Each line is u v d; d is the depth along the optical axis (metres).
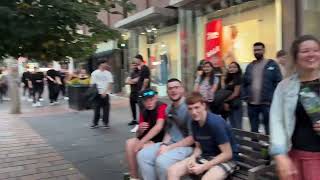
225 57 11.77
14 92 14.46
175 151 4.30
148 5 16.17
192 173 3.94
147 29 16.78
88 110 14.37
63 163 6.76
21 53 4.58
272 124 2.90
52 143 8.52
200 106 3.88
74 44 4.88
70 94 15.13
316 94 2.72
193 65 13.41
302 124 2.80
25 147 8.20
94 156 7.17
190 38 13.51
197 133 4.05
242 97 6.82
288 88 2.83
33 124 11.48
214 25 12.20
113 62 20.98
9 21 3.82
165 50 15.54
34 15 4.03
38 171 6.30
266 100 6.42
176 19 14.65
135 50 18.02
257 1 10.48
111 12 5.08
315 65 2.74
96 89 10.10
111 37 5.00
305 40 2.77
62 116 13.03
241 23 11.16
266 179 3.49
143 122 4.95
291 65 2.87
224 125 3.90
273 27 10.02
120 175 5.93
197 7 12.70
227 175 3.82
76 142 8.52
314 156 2.79
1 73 21.34
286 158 2.79
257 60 6.59
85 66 20.62
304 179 2.82
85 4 4.55
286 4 9.41
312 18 9.24
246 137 4.10
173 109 4.61
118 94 20.50
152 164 4.50
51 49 4.75
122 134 9.17
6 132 10.16
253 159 3.88
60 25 4.39
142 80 9.72
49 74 17.67
